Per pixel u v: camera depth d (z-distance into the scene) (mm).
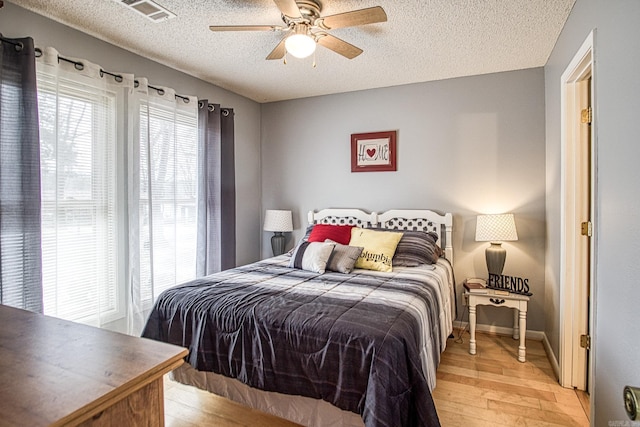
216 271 3496
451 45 2693
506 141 3244
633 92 1243
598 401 1590
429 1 2086
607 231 1483
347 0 2088
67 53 2393
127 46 2725
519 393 2248
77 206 2463
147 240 2852
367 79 3484
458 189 3430
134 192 2744
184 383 2117
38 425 607
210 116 3494
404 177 3648
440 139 3488
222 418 1998
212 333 1943
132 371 780
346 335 1611
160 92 2994
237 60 3014
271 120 4324
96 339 962
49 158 2256
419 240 3105
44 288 2264
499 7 2146
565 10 2168
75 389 713
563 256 2318
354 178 3891
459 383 2381
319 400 1708
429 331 2010
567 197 2281
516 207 3213
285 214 4012
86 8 2176
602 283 1541
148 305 2863
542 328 3125
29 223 2074
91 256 2553
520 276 3195
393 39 2592
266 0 2100
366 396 1489
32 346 915
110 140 2656
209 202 3473
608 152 1473
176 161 3145
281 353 1736
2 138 2012
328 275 2645
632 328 1261
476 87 3340
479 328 3389
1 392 704
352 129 3885
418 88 3568
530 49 2752
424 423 1465
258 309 1882
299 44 2072
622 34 1335
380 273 2707
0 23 2059
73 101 2428
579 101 2236
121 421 740
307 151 4133
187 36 2566
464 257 3412
